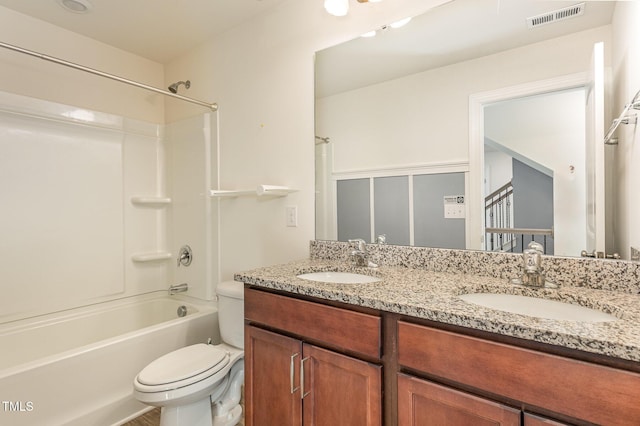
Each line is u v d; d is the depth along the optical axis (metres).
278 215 2.00
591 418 0.68
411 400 0.92
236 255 2.22
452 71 1.45
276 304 1.25
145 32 2.29
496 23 1.35
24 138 2.03
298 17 1.89
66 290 2.21
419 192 1.54
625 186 1.09
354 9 1.69
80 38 2.33
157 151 2.74
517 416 0.75
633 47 1.08
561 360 0.71
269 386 1.28
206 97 2.43
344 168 1.76
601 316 0.92
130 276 2.56
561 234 1.21
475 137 1.40
